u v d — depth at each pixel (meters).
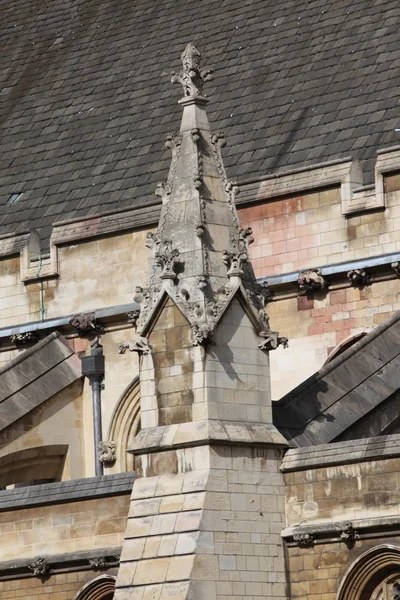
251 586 90.00
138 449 92.06
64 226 128.38
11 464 121.12
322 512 90.38
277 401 95.19
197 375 91.31
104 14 152.75
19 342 129.25
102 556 96.06
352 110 123.69
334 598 89.38
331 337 115.62
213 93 133.50
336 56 129.38
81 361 124.12
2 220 137.75
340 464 90.00
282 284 116.94
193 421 91.25
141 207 125.00
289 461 91.75
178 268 92.69
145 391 92.81
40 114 145.88
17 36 157.75
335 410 96.38
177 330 92.06
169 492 91.06
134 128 137.38
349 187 115.62
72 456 123.31
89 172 136.38
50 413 122.75
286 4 138.12
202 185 93.50
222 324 91.81
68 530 97.94
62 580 97.81
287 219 117.94
